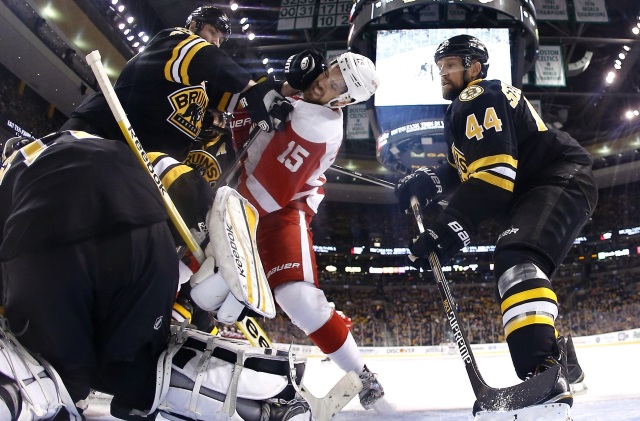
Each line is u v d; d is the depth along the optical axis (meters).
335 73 2.77
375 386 3.25
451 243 2.41
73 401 1.66
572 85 23.28
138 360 1.74
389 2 13.61
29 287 1.58
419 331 23.08
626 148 24.80
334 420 3.17
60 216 1.61
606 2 19.73
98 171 1.68
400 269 25.89
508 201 2.43
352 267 26.45
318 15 18.00
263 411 1.76
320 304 3.12
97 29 14.39
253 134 2.74
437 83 14.40
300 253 3.14
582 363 9.73
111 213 1.66
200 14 2.71
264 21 19.52
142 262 1.68
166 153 2.23
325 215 27.38
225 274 1.71
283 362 1.80
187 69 2.14
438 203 3.22
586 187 2.53
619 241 25.52
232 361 1.75
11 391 1.38
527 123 2.61
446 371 9.21
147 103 2.15
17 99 14.89
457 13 14.10
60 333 1.61
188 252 2.30
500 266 2.32
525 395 1.99
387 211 27.59
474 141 2.47
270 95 2.37
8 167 1.85
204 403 1.70
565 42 19.66
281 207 3.07
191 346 1.77
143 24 16.59
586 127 25.20
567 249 2.43
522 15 13.62
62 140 1.79
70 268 1.59
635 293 23.69
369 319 24.48
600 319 22.70
